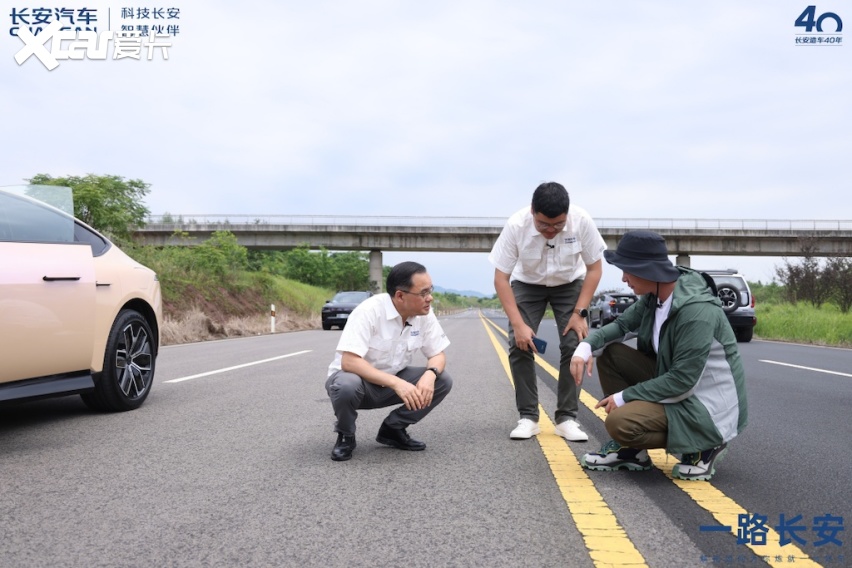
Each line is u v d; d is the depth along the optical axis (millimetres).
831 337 15305
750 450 3842
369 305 3562
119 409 4961
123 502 2746
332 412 4953
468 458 3598
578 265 4250
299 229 46250
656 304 3250
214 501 2770
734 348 3102
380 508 2693
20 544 2270
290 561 2135
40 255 4102
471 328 25797
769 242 44000
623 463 3318
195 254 26562
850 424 4684
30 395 3986
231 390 6160
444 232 46312
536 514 2631
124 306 5062
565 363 4195
